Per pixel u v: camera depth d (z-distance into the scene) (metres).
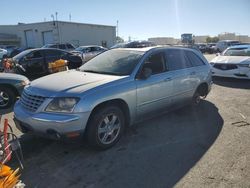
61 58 13.27
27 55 12.14
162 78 5.48
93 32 46.94
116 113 4.62
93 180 3.67
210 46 42.41
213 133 5.29
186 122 5.93
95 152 4.48
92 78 4.75
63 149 4.58
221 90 9.27
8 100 7.34
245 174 3.79
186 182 3.60
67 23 42.94
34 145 4.72
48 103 4.17
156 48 5.68
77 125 4.09
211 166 4.01
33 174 3.82
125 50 5.73
